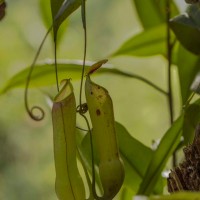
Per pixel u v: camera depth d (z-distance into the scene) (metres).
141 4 1.52
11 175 3.89
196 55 1.36
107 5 4.23
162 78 3.79
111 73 1.48
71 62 1.42
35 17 3.96
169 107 1.47
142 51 1.50
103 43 4.14
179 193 0.94
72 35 3.99
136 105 3.78
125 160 1.36
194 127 1.29
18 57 3.87
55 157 1.13
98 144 1.14
